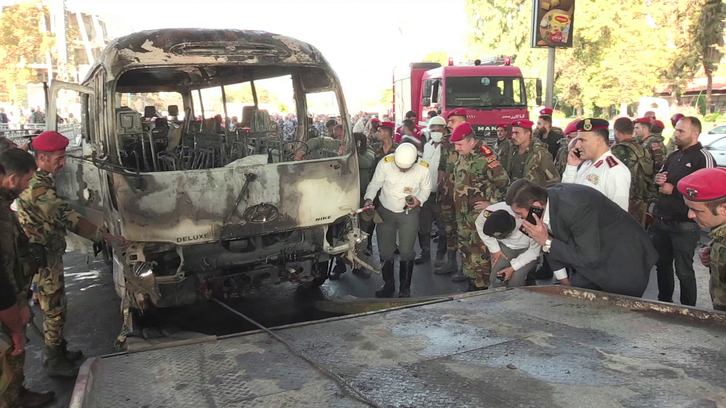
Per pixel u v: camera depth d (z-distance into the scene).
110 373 2.55
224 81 6.39
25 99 34.72
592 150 4.18
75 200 5.85
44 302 4.14
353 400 2.23
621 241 3.61
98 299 6.12
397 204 5.85
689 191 2.99
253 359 2.71
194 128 6.77
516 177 6.42
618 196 4.04
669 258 4.92
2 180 2.79
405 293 6.04
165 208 4.37
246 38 4.92
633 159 5.67
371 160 7.16
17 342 2.91
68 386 4.10
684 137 4.67
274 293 6.24
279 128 6.13
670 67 28.44
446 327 3.12
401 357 2.69
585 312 3.33
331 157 5.10
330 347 2.85
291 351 2.80
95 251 5.52
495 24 39.66
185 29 4.81
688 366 2.48
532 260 4.30
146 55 4.56
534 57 33.91
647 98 24.55
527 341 2.86
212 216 4.52
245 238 4.94
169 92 6.66
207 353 2.80
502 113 13.55
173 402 2.24
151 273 4.33
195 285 4.77
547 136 9.01
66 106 6.54
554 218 3.54
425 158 7.45
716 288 3.08
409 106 17.56
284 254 5.03
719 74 33.66
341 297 5.71
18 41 33.69
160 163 5.91
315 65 5.14
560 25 12.07
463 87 13.91
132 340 4.27
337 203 5.07
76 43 32.84
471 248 5.50
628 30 28.16
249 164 4.66
